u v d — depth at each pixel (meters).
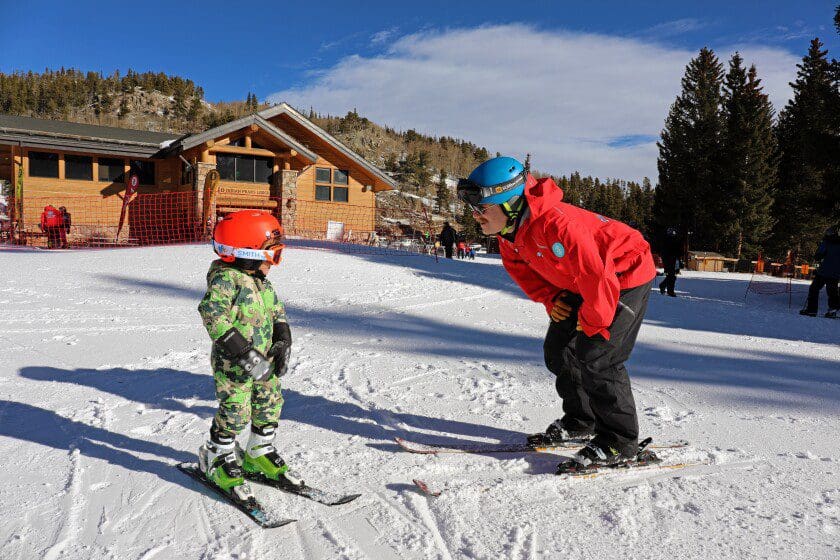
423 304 8.29
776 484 2.72
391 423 3.51
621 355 2.80
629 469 2.86
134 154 19.81
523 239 2.76
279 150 20.62
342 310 7.48
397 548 2.13
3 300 6.96
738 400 4.16
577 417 3.21
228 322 2.43
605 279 2.51
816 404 4.10
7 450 2.90
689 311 9.74
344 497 2.50
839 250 9.99
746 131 39.72
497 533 2.24
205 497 2.51
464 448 3.12
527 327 6.89
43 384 3.98
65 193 19.69
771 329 8.18
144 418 3.43
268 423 2.62
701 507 2.47
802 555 2.09
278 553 2.09
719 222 40.53
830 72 20.59
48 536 2.14
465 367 4.88
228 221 2.52
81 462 2.80
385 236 24.14
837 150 19.61
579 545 2.15
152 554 2.05
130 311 6.68
